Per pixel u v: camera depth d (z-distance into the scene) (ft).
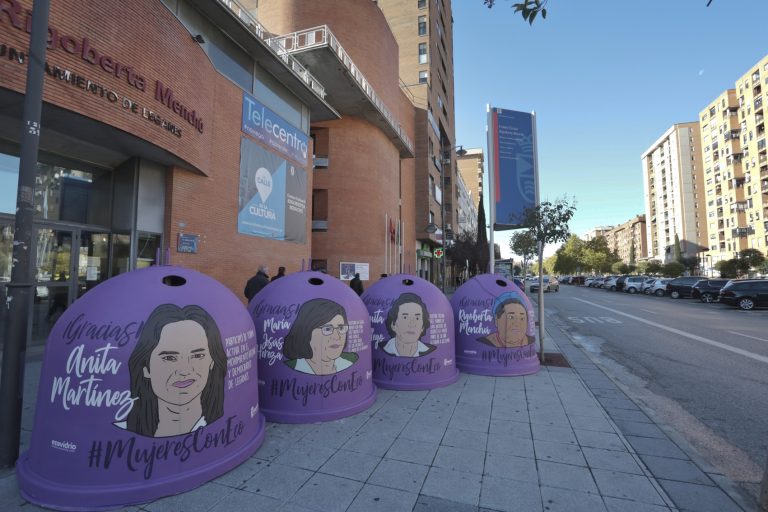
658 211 392.88
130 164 29.53
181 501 9.55
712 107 264.11
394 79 92.32
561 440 13.33
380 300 20.24
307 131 54.85
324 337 15.35
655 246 407.64
